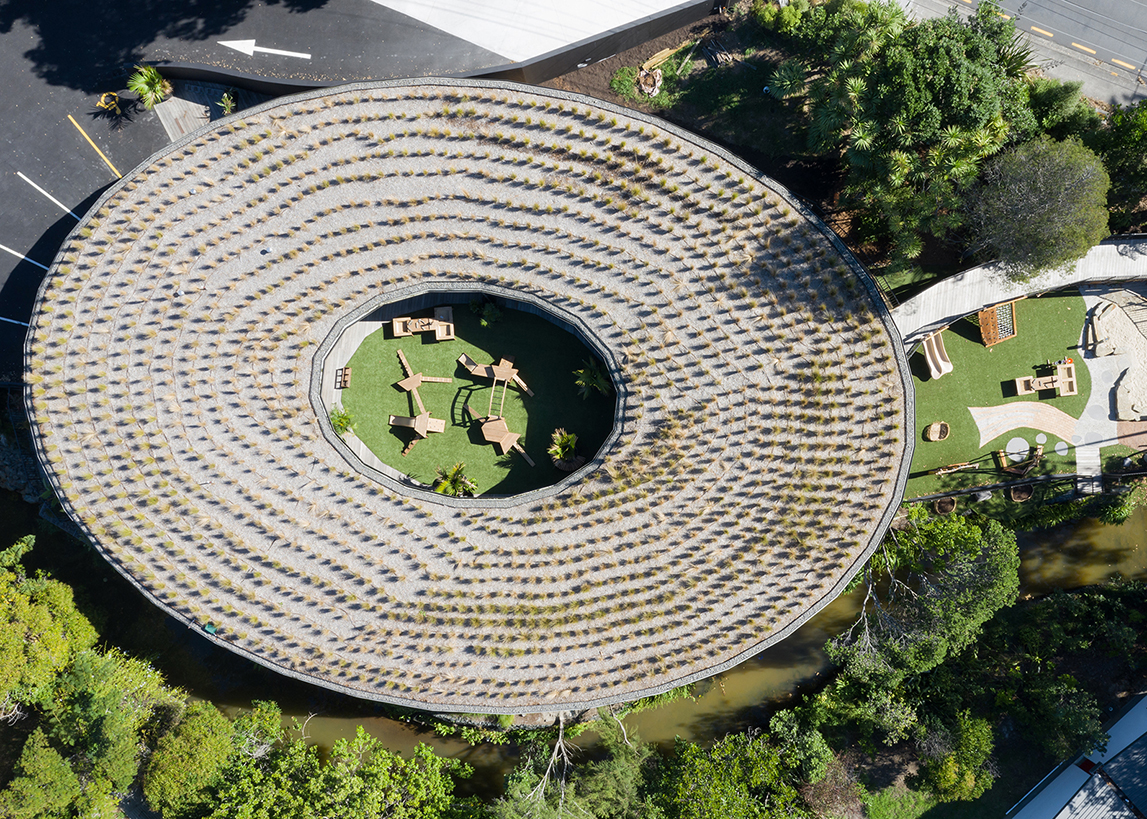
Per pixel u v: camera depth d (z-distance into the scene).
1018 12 37.28
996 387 38.09
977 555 34.16
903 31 31.56
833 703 37.59
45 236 38.06
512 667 36.12
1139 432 37.72
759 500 35.66
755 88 37.03
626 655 36.03
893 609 36.81
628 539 36.09
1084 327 37.91
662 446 35.84
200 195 35.88
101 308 35.81
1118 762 34.97
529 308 37.81
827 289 35.25
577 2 36.03
